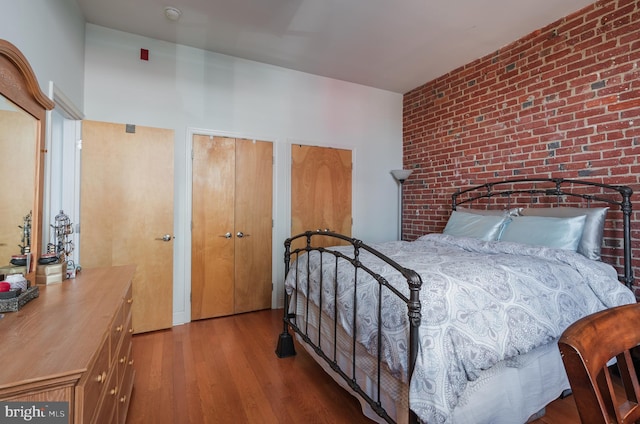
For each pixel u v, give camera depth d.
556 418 1.66
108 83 2.71
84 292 1.38
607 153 2.24
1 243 1.37
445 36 2.82
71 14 2.28
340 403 1.79
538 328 1.41
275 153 3.46
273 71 3.44
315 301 1.98
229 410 1.72
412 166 4.10
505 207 2.95
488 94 3.12
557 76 2.55
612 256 2.21
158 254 2.82
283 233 3.52
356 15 2.52
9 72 1.38
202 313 3.11
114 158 2.66
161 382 1.98
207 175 3.12
